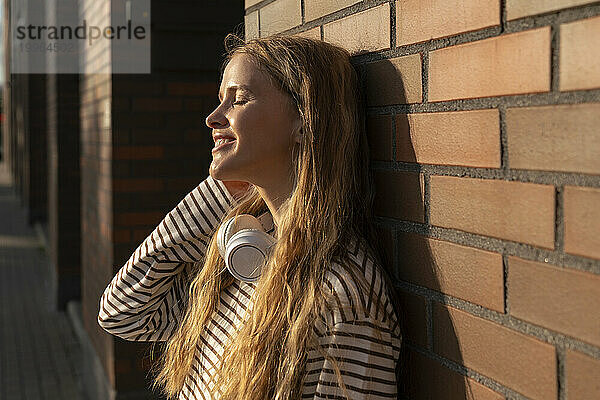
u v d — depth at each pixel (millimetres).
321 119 1372
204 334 1568
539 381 1054
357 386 1261
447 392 1289
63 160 7809
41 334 7078
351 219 1401
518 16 1070
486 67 1139
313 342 1277
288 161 1428
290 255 1354
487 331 1172
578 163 967
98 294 5027
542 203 1035
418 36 1312
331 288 1283
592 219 949
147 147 4465
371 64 1476
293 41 1419
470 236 1211
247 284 1512
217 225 1694
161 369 1815
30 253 11359
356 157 1454
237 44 1619
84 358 5664
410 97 1347
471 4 1166
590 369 960
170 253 1725
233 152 1404
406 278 1406
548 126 1019
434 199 1299
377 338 1279
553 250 1020
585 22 952
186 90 4500
